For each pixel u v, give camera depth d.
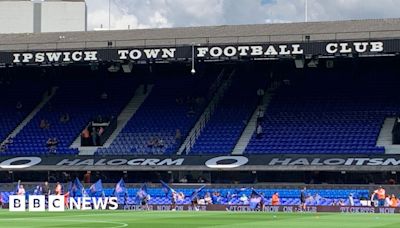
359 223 42.38
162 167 68.12
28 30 91.88
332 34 68.75
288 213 56.28
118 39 76.19
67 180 70.44
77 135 75.06
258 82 77.75
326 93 75.00
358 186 63.00
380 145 67.56
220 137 71.81
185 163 68.44
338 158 65.81
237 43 65.38
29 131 76.56
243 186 65.44
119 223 41.75
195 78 79.88
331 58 71.19
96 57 68.00
